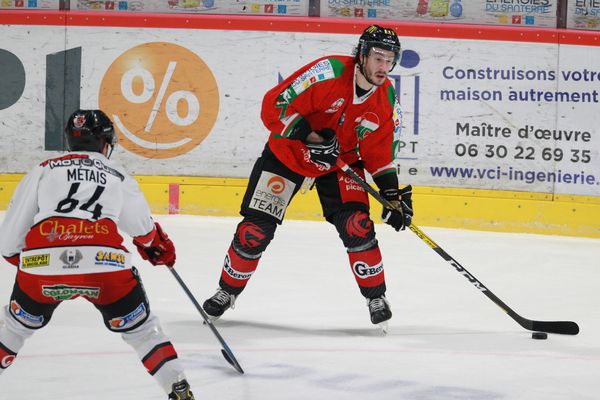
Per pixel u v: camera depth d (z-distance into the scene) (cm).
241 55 2059
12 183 2061
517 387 934
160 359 772
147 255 858
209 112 2061
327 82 1108
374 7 2108
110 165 792
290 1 2106
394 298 1387
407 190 1177
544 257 1786
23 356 1005
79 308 1243
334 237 1881
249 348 1064
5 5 2103
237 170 2067
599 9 2106
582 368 1016
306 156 1125
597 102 2050
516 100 2048
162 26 2052
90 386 900
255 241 1162
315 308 1299
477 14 2109
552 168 2052
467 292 1445
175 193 2059
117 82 2058
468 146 2052
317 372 970
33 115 2064
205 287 1413
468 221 2053
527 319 1153
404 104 2056
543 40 2044
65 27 2056
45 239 757
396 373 974
